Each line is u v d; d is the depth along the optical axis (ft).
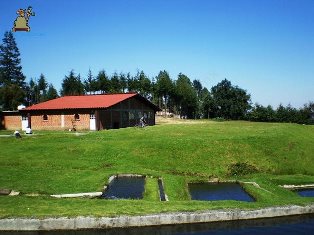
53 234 56.59
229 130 150.10
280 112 292.20
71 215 58.44
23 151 115.55
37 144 123.03
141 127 163.63
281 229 60.29
